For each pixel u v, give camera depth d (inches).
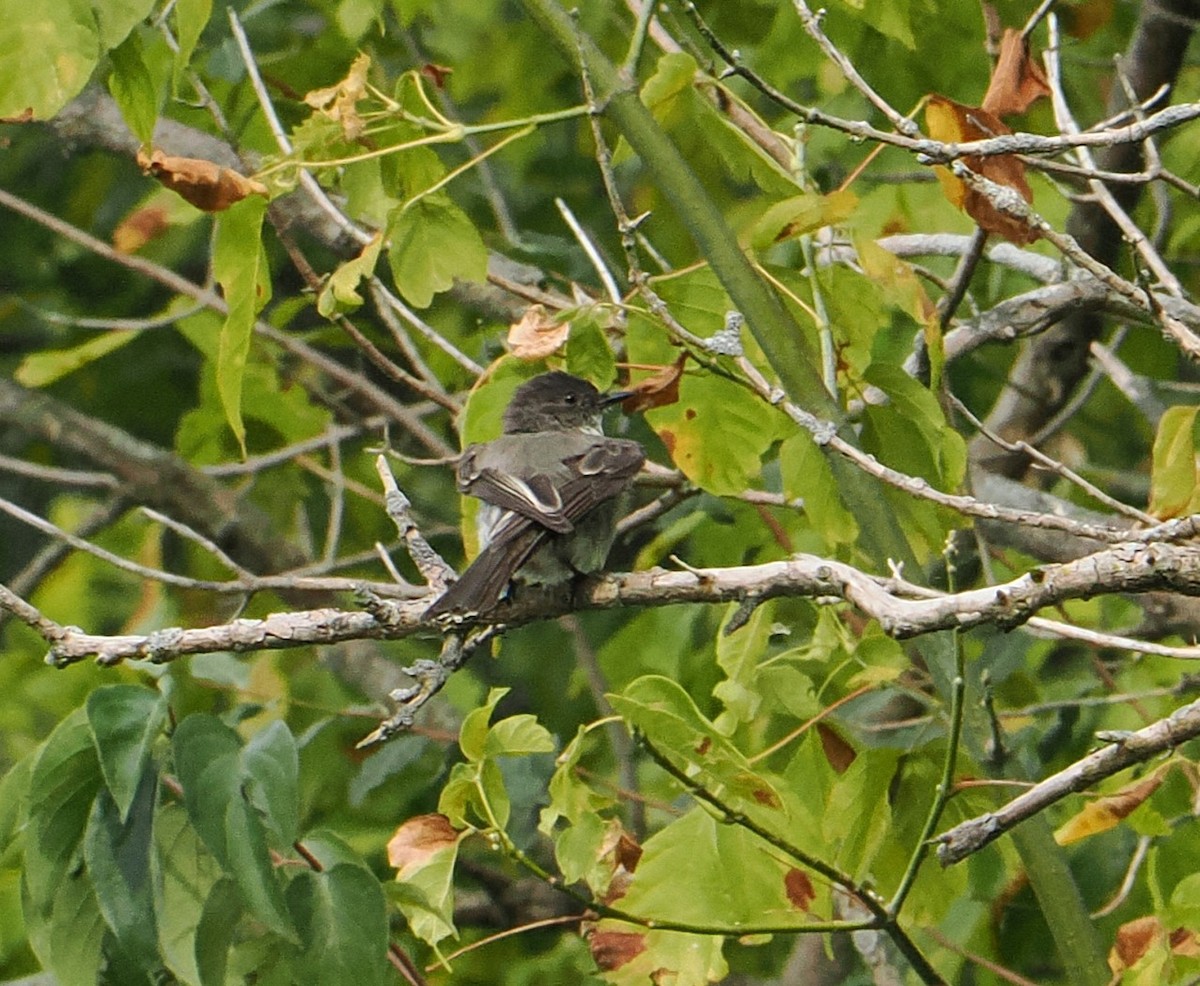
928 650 370.6
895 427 381.1
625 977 336.2
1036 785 304.3
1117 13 607.8
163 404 738.2
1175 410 335.9
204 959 331.9
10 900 409.4
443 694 605.3
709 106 393.1
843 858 356.8
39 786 335.3
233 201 358.9
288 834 323.0
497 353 527.8
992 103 361.4
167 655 319.6
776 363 374.3
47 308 732.0
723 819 315.9
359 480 652.7
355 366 678.5
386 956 330.6
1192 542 290.7
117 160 724.0
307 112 556.4
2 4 325.7
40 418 622.8
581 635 604.1
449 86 633.6
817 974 533.0
